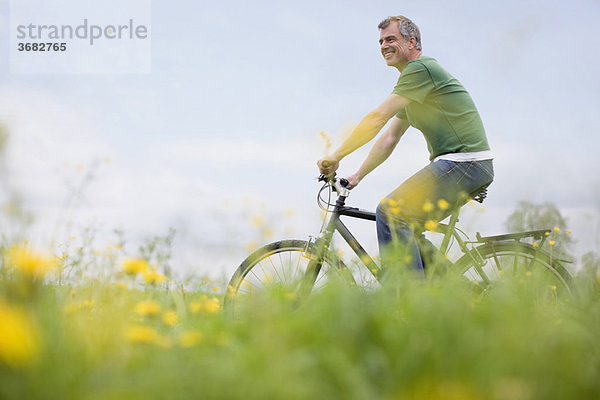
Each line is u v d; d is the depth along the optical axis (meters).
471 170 3.36
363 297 1.99
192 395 1.28
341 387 1.37
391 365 1.50
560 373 1.38
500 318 1.70
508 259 3.33
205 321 2.00
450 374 1.41
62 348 1.50
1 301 1.47
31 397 1.29
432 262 3.22
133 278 1.89
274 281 2.62
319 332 1.57
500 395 1.30
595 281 2.80
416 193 3.33
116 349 1.55
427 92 3.38
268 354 1.39
